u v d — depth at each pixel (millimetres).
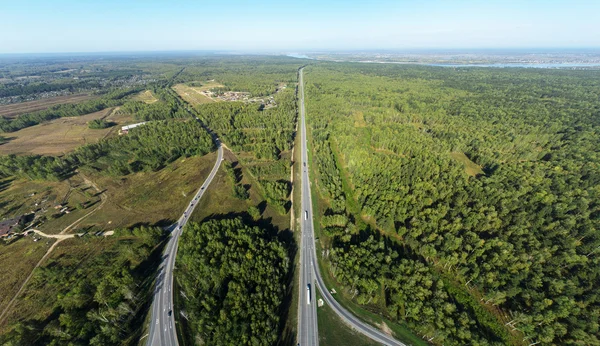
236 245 94062
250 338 66938
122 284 78875
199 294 79000
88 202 126062
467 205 111375
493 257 85562
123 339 69312
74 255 94562
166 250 99500
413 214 107188
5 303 77375
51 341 66375
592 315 69188
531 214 102125
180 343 69062
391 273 85875
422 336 71500
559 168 129375
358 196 125750
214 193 134375
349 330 73438
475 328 71250
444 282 85562
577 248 89438
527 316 69875
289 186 142625
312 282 87938
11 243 100375
